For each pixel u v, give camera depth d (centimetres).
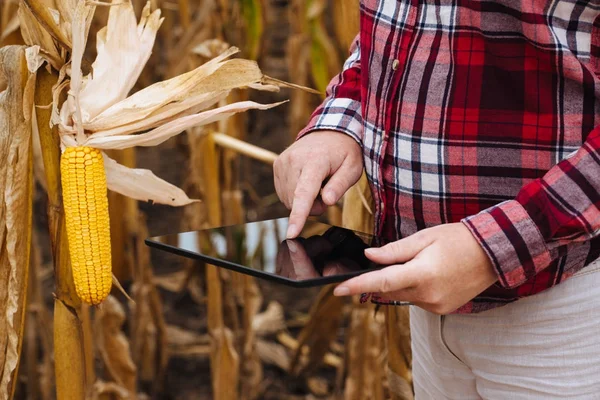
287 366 296
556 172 105
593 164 103
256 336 311
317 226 130
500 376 125
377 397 221
